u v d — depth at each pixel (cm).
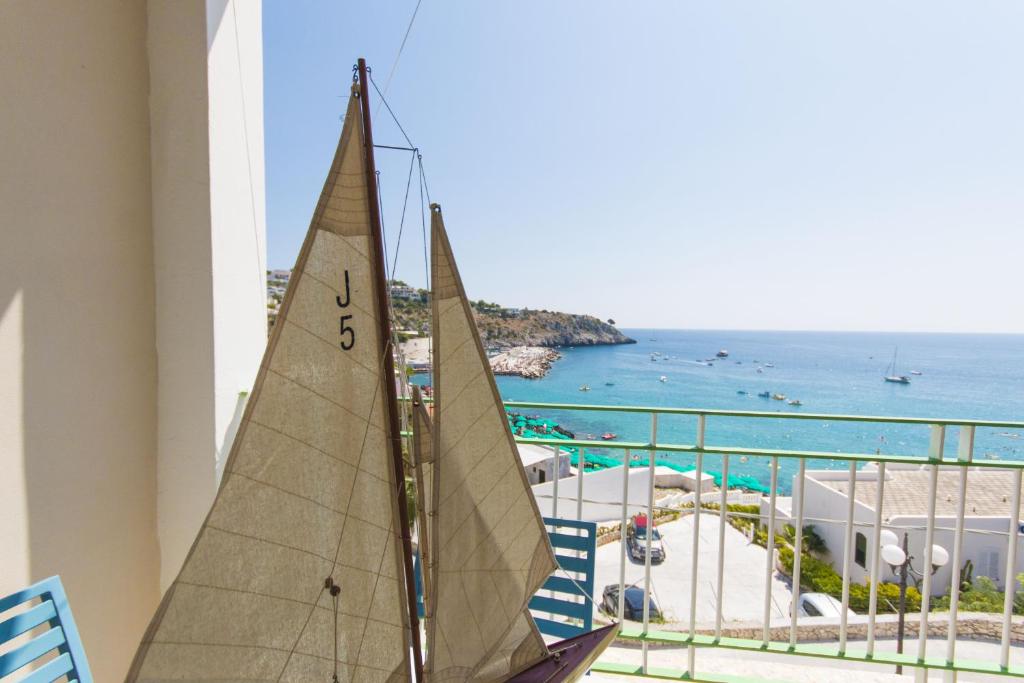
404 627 111
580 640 145
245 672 93
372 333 109
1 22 140
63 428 161
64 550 161
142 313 192
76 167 164
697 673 225
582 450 222
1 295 141
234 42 212
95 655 174
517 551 134
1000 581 1361
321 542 102
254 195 226
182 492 200
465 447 120
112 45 177
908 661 204
